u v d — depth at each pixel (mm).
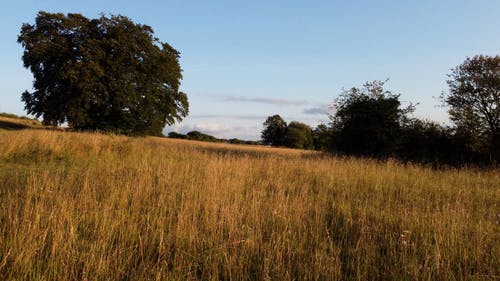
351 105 20719
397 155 19547
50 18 35531
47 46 33969
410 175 11797
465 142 19500
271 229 5414
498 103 19953
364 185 9820
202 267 4227
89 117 35469
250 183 9016
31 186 6535
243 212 5902
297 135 98875
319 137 23062
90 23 36625
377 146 19797
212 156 14141
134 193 6684
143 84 37469
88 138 14477
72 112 32469
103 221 5000
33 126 45188
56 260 3924
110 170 9312
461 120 20547
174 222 5438
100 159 11984
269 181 9602
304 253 4609
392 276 4031
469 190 9227
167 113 40344
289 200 7172
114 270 3918
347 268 4270
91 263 3846
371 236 5305
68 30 35500
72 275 3697
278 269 4055
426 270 4051
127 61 36188
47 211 5207
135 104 36906
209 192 6887
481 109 20688
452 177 11578
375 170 11828
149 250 4406
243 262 4262
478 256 4473
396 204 7527
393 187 9445
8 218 4801
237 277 3932
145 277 3785
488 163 18359
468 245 4902
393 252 4793
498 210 7406
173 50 42406
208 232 5070
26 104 36156
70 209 5312
